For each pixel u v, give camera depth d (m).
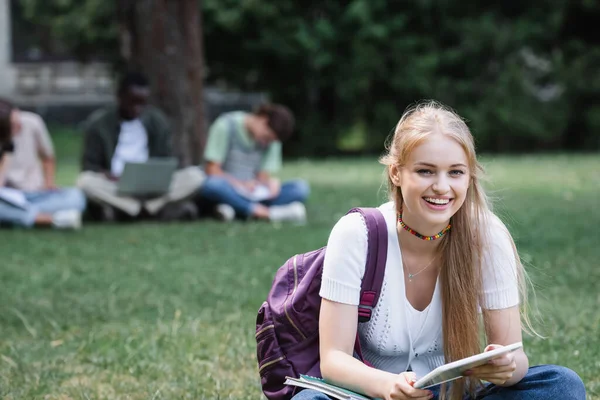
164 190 8.65
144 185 8.51
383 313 2.71
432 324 2.75
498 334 2.75
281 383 2.77
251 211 8.85
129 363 4.08
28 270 6.22
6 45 28.81
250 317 4.93
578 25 23.28
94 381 3.89
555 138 23.70
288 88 22.45
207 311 5.07
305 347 2.78
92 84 29.47
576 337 4.40
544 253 6.75
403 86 21.72
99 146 8.64
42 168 8.61
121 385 3.80
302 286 2.76
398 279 2.70
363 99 22.52
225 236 7.72
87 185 8.48
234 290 5.57
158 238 7.58
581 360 3.99
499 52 22.27
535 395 2.62
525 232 7.69
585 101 23.30
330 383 2.65
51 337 4.61
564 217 8.84
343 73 21.62
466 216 2.70
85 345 4.38
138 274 6.08
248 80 22.72
